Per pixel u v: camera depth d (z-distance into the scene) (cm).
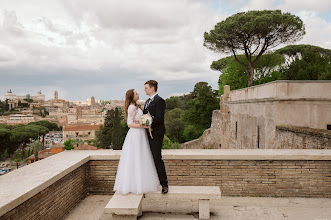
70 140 9600
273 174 512
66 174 438
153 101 407
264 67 2945
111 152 569
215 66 4131
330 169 502
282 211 440
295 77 1972
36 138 9488
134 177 406
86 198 526
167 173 527
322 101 1182
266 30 2106
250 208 455
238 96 2011
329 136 852
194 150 570
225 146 2527
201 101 4506
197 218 410
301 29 2173
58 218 418
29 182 362
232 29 2247
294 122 1205
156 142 406
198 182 523
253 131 1599
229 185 519
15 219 308
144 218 411
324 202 480
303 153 516
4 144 8662
